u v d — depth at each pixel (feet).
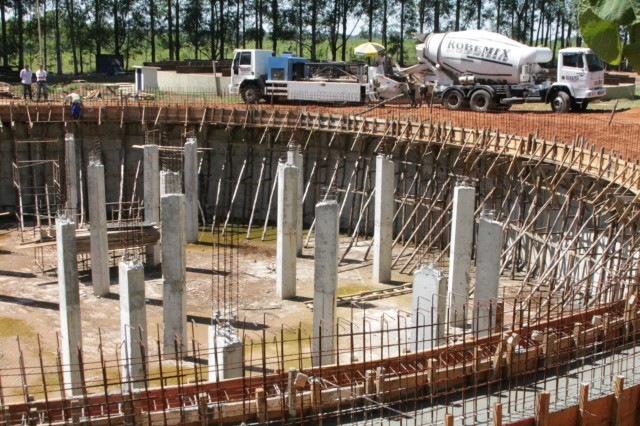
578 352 42.29
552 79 121.08
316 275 55.26
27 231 96.94
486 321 53.67
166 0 201.46
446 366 38.96
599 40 15.34
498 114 103.86
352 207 98.32
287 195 72.43
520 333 41.22
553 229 71.20
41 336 63.67
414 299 54.60
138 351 51.52
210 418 36.42
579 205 65.98
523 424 35.32
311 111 108.37
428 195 90.58
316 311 55.67
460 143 84.38
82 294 74.23
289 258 73.87
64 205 85.40
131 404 34.17
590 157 66.59
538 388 39.75
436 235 88.07
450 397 39.40
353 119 97.96
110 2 195.62
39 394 51.57
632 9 14.20
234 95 137.39
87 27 200.34
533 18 197.98
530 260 74.69
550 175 74.28
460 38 108.99
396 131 92.43
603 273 55.72
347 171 101.45
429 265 55.16
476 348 39.81
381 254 78.89
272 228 104.27
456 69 111.04
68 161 87.71
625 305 44.83
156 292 75.15
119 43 206.18
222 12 190.70
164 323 59.06
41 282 77.77
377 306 72.08
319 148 102.68
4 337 63.16
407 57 214.90
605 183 66.39
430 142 86.63
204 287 77.36
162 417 35.78
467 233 61.57
